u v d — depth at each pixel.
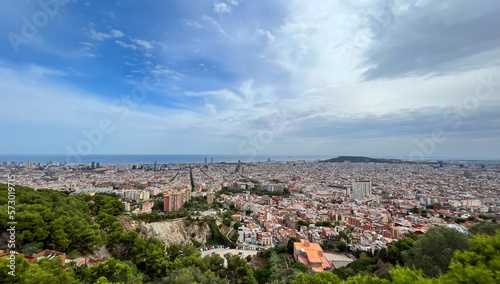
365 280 19.78
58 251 43.00
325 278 32.75
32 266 27.45
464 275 13.85
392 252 50.69
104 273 36.78
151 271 50.12
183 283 38.03
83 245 48.97
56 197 65.25
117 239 54.56
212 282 38.78
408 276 15.84
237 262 50.81
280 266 62.66
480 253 15.47
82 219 55.50
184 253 57.84
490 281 12.77
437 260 33.12
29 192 60.94
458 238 32.72
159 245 54.34
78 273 40.22
